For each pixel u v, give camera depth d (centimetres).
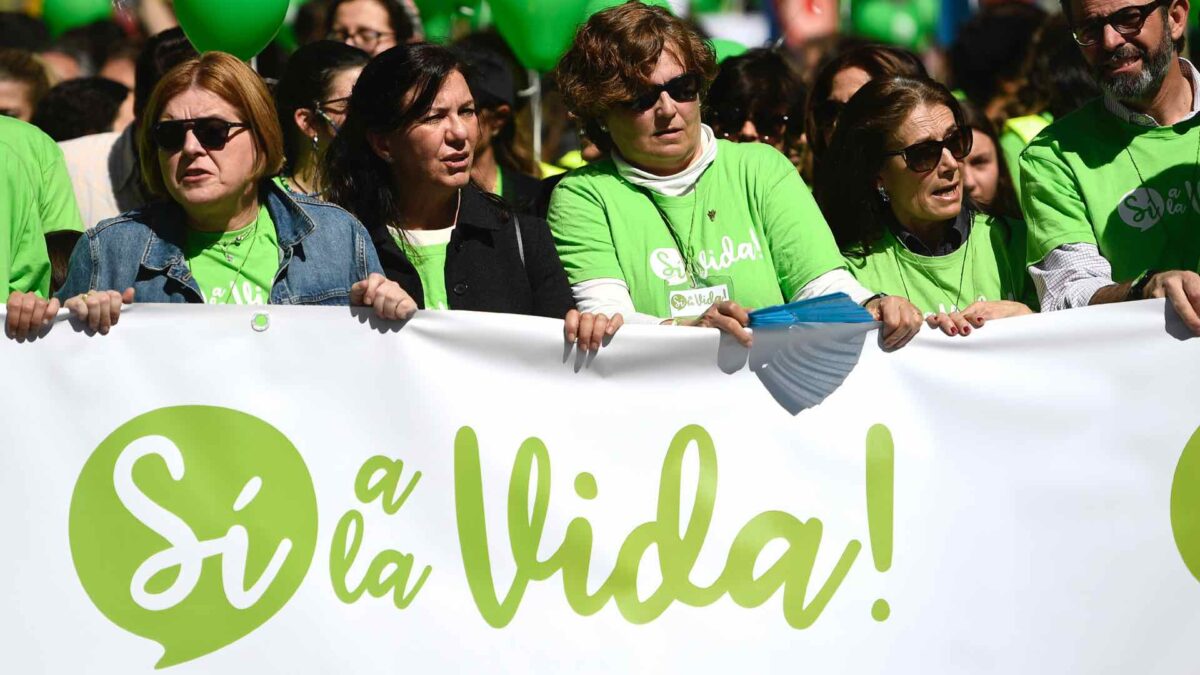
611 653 1580
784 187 1841
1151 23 1850
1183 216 1891
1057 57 2595
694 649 1591
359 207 1798
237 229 1667
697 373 1603
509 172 2352
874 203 1920
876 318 1623
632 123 1822
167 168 1623
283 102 2103
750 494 1606
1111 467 1634
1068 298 1831
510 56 2592
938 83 1903
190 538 1535
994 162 2256
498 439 1576
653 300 1822
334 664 1541
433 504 1566
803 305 1591
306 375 1555
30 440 1516
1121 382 1634
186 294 1636
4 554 1509
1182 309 1620
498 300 1769
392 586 1556
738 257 1823
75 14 3303
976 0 3303
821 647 1606
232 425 1543
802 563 1609
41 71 2747
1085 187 1906
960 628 1620
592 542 1585
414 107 1756
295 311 1554
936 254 1931
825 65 2209
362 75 1795
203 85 1622
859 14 3284
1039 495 1630
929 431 1625
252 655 1537
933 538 1622
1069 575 1631
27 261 1850
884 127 1880
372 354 1563
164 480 1534
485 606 1568
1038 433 1631
